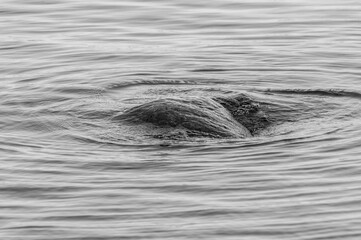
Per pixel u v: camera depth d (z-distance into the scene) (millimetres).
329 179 32781
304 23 60625
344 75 49094
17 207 30734
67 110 42219
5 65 51594
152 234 28344
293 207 30172
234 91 44938
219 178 33062
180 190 31969
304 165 34344
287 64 51250
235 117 40594
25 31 59312
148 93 45469
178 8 64875
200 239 27922
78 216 29844
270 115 41125
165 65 51344
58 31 59312
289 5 65562
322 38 56875
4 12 64062
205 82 48062
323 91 45562
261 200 30859
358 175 33125
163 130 38312
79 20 61938
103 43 56375
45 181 33125
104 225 29109
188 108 39281
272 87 46781
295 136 38125
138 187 32344
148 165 34625
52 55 53812
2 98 44500
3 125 40219
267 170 33844
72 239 28125
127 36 58031
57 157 35812
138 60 52469
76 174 33844
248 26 60156
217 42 56344
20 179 33375
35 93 45531
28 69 50750
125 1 66812
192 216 29625
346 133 38406
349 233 28094
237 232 28344
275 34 58031
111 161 35156
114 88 46781
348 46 54938
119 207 30547
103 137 38156
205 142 37250
